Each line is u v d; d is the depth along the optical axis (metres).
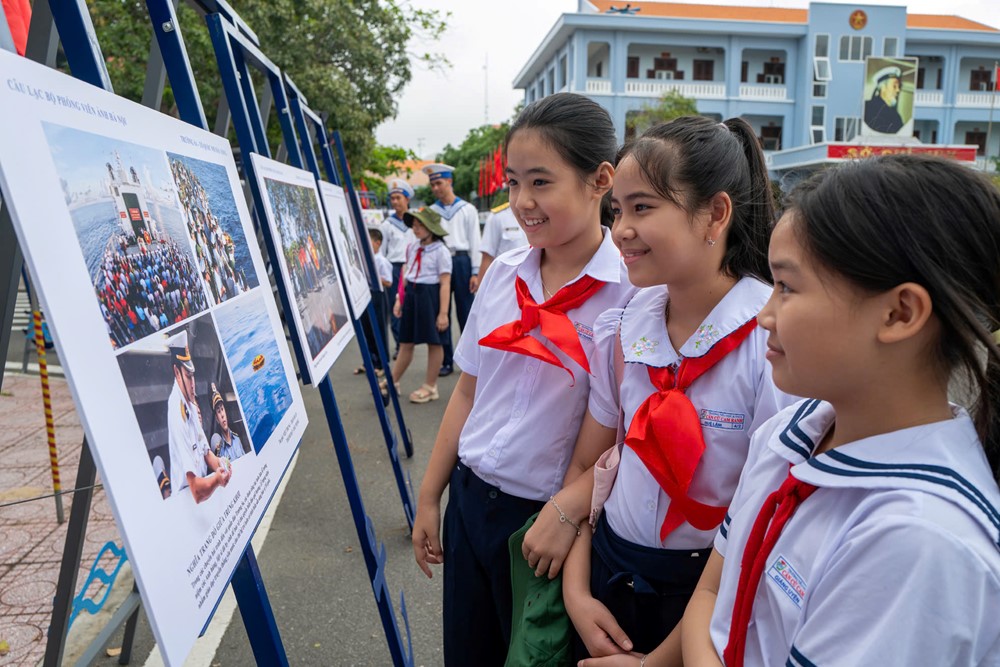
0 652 2.25
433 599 2.71
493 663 1.66
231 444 1.09
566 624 1.38
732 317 1.20
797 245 0.78
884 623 0.68
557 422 1.51
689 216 1.17
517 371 1.56
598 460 1.40
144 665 2.21
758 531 0.90
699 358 1.21
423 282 5.29
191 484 0.91
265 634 1.19
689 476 1.17
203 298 1.11
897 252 0.71
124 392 0.79
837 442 0.84
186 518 0.87
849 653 0.70
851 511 0.77
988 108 31.92
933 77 32.00
